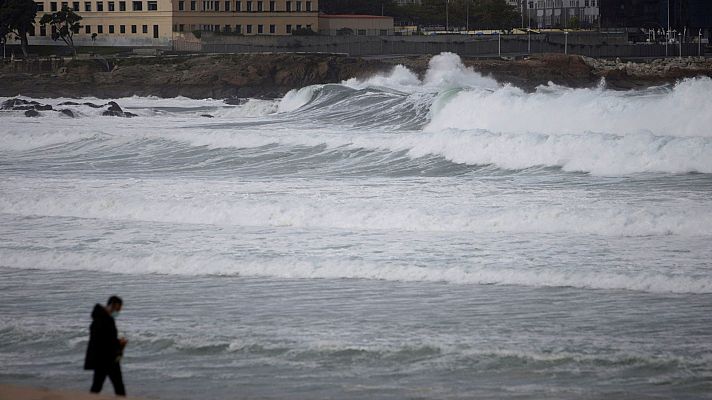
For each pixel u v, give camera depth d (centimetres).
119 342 4819
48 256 8512
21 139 18088
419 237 9112
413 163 14100
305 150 15625
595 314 6669
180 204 10562
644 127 16200
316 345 6081
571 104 17238
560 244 8681
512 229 9356
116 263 8300
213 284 7675
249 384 5503
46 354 6053
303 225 9838
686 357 5747
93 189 11900
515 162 13562
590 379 5484
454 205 10338
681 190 11088
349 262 8075
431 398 5253
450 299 7119
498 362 5762
